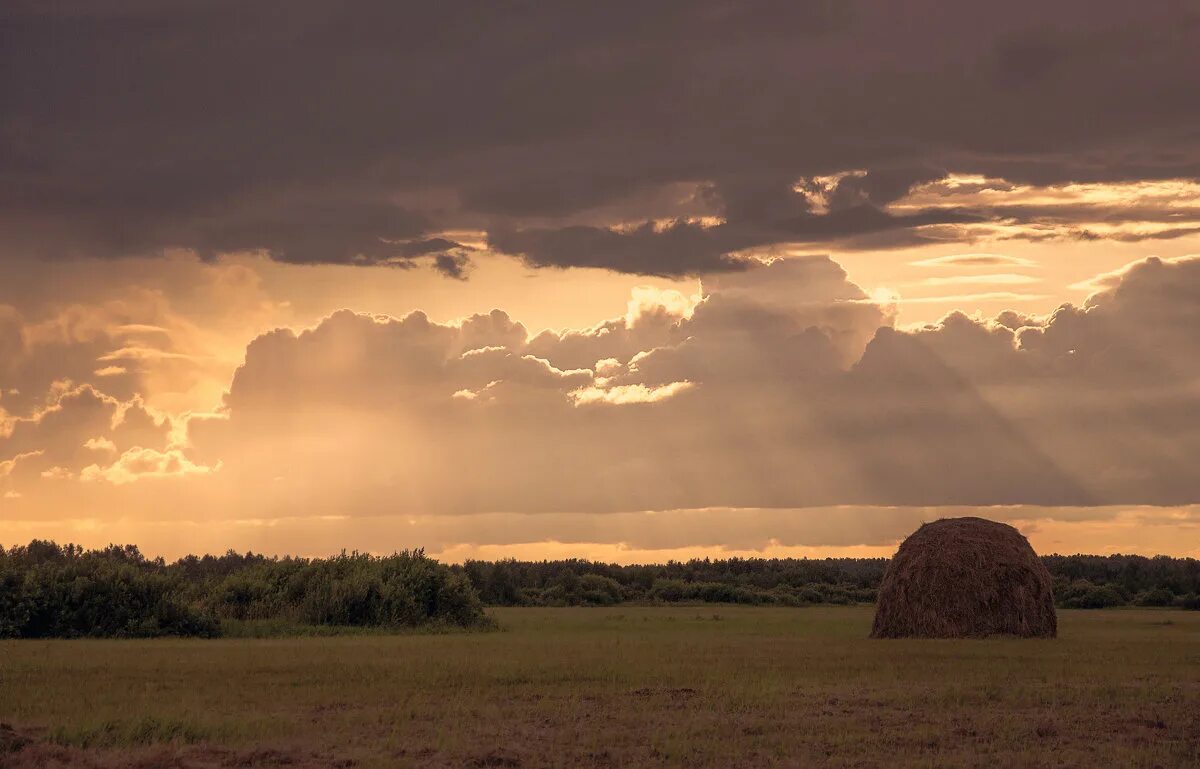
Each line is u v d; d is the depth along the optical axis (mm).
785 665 26406
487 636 38531
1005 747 16547
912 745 16594
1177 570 103688
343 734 17000
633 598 83125
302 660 27438
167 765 14812
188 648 31969
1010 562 37594
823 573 100062
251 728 17297
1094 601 79000
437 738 16812
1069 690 22125
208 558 84125
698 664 26578
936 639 36125
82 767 14688
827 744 16594
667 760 15500
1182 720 18812
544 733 17281
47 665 26016
